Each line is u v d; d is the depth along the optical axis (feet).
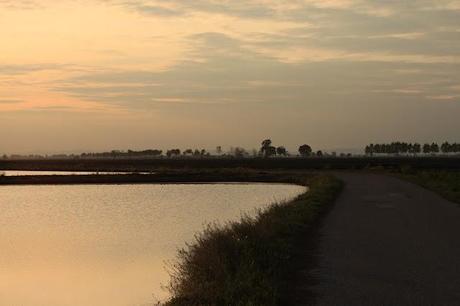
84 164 431.02
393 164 360.28
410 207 85.30
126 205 125.49
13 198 148.56
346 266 40.65
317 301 31.22
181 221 94.27
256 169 304.09
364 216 72.84
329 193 108.17
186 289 34.99
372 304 30.55
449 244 50.16
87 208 120.67
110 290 48.08
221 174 248.11
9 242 76.23
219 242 42.32
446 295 32.32
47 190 178.81
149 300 43.73
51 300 46.01
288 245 47.19
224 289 32.14
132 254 65.05
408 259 43.14
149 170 309.22
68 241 76.33
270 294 30.83
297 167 333.21
